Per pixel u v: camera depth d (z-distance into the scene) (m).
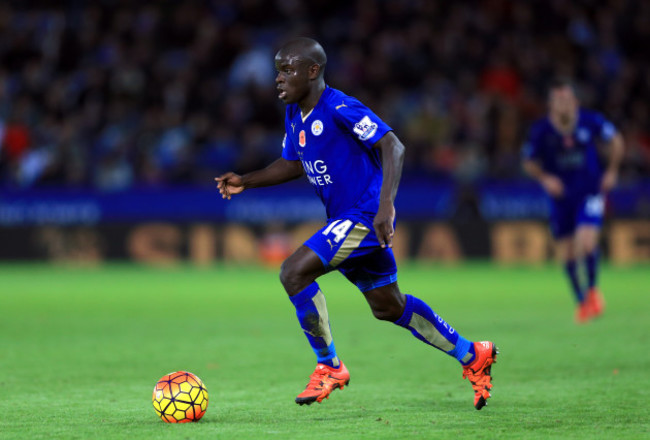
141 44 78.31
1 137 71.00
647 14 86.12
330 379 17.53
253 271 64.12
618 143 35.56
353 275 18.05
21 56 78.50
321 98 17.56
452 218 68.19
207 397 17.00
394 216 16.55
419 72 77.75
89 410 18.05
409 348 27.97
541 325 33.41
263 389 20.73
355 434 15.58
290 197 68.31
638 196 68.00
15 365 24.45
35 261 68.44
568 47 82.44
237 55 79.12
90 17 81.88
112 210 68.19
